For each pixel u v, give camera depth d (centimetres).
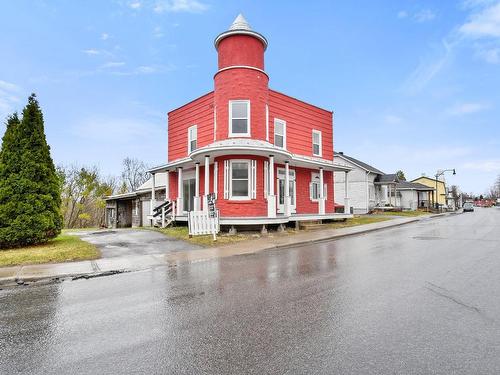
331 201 2219
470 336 366
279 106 1875
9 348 359
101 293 584
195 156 1580
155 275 727
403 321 412
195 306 495
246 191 1557
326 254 955
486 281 603
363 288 568
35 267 797
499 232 1505
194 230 1317
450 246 1058
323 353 331
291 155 1611
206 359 325
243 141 1519
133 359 328
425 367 300
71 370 308
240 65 1597
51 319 451
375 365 305
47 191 1117
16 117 1110
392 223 2041
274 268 767
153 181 2089
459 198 8856
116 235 1444
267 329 397
